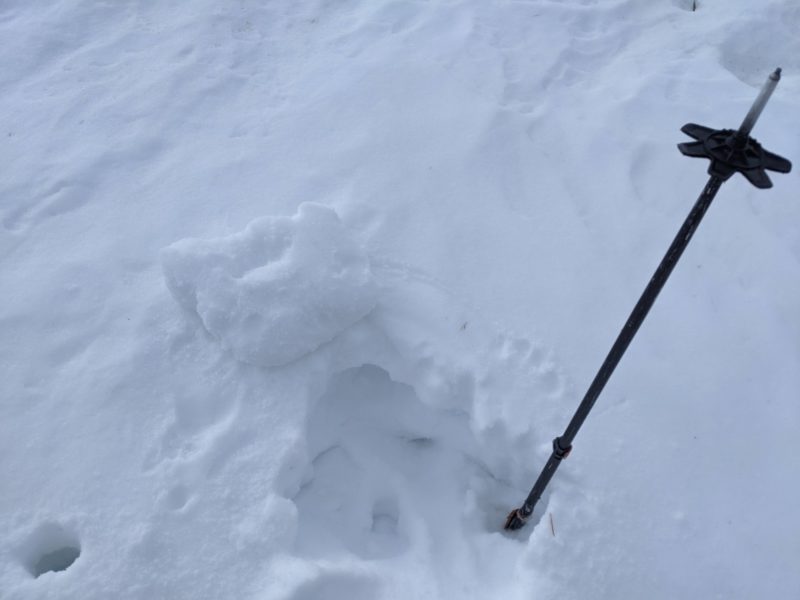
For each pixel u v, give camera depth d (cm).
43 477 205
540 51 347
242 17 360
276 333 218
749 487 211
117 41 345
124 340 232
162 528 196
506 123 303
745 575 196
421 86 320
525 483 225
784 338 241
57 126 304
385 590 200
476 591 203
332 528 219
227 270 227
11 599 183
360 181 279
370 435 241
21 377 225
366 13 365
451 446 237
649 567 195
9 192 278
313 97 317
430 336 233
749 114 126
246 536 195
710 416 223
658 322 244
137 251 258
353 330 234
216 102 315
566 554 195
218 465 207
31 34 345
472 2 371
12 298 243
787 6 370
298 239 231
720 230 271
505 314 241
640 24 370
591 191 283
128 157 292
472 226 266
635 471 210
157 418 216
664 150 299
